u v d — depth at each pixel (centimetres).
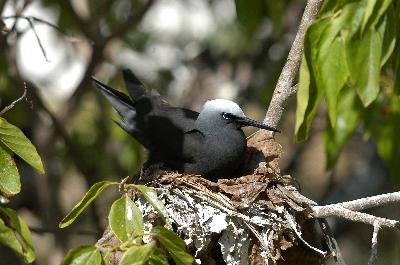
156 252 826
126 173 1820
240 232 1073
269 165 1159
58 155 1825
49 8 1811
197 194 1095
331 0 977
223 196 1097
